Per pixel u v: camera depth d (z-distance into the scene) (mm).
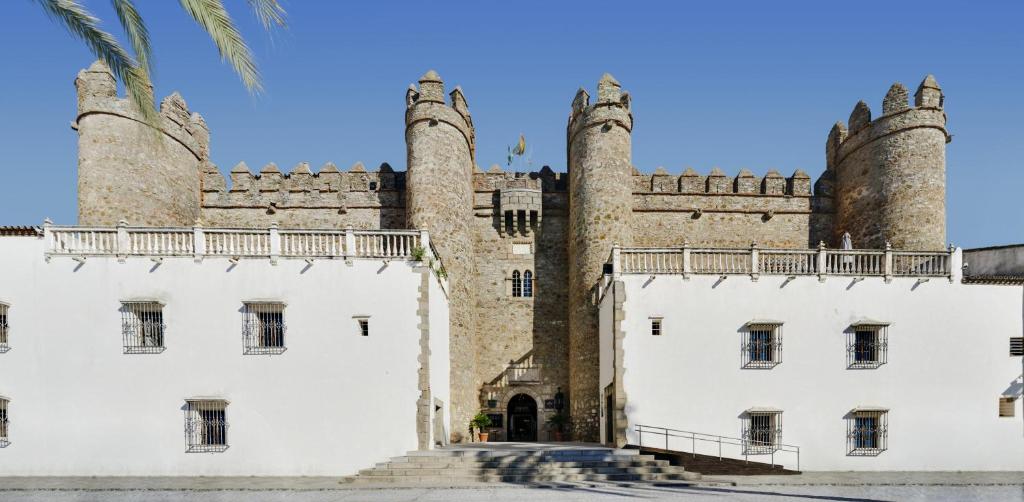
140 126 30625
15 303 22281
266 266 23031
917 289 24484
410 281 23281
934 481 20562
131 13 12680
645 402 23703
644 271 24438
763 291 24328
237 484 19891
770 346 24062
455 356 31391
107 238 22875
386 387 22703
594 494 17562
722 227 35938
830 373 23906
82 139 29922
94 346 22219
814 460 23438
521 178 36531
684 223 35938
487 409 34031
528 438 34531
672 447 23391
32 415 21859
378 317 23031
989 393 24078
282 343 22781
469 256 33719
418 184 32406
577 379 31594
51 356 22109
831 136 37250
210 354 22438
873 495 18031
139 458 21844
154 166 31250
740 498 17188
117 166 29828
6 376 21953
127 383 22125
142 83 13453
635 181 36469
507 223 35844
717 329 24109
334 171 36281
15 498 17844
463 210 33406
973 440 23766
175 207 32969
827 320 24188
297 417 22359
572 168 34250
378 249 24750
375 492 18141
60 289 22406
